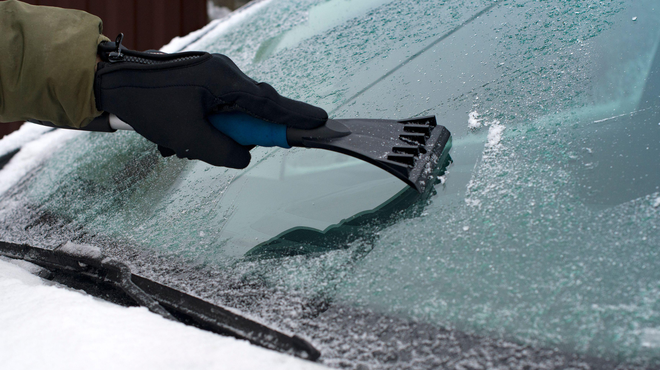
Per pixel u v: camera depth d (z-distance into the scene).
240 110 0.81
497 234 0.60
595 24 0.88
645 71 0.75
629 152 0.64
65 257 0.78
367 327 0.55
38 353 0.52
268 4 1.64
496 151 0.73
